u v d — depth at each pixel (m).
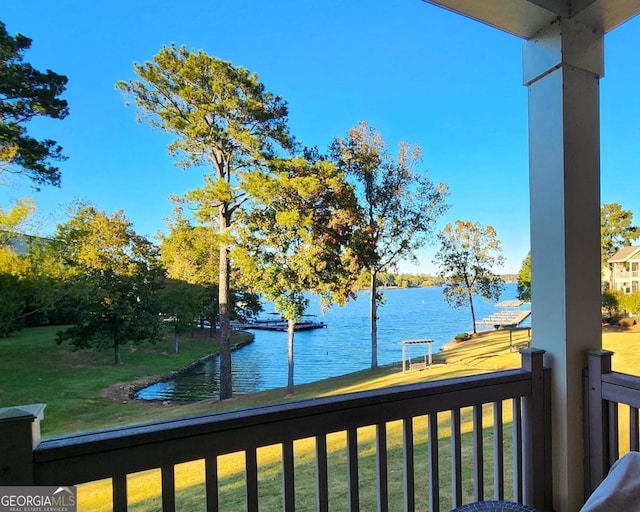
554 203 1.68
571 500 1.62
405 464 1.37
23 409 0.91
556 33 1.67
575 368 1.63
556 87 1.68
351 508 1.25
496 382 1.57
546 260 1.71
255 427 1.12
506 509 1.06
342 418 1.25
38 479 0.88
